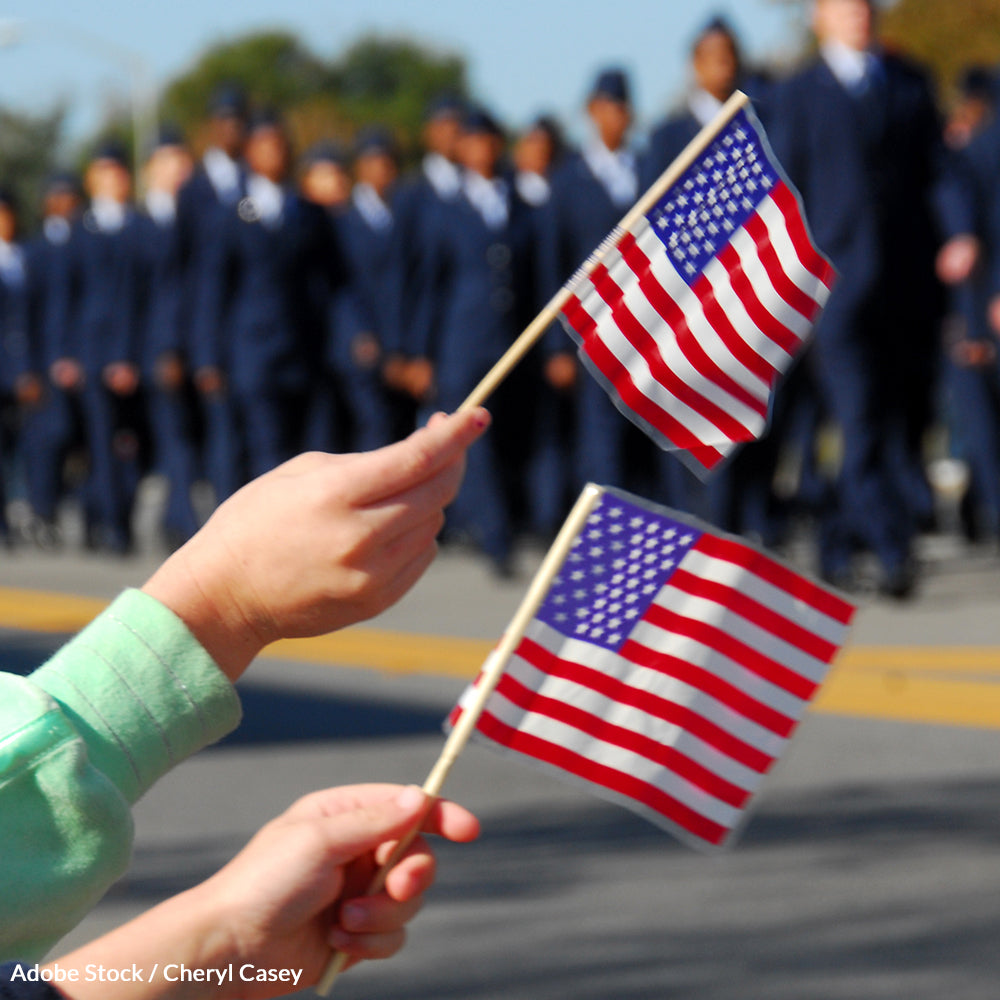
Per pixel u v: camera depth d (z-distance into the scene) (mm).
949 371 20891
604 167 19672
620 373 3354
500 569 20094
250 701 12414
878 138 15828
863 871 8188
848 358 15961
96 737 2322
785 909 7652
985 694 12180
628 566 3107
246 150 21484
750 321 3328
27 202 114812
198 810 9414
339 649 14789
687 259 3336
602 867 8359
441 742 11102
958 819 9047
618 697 3117
